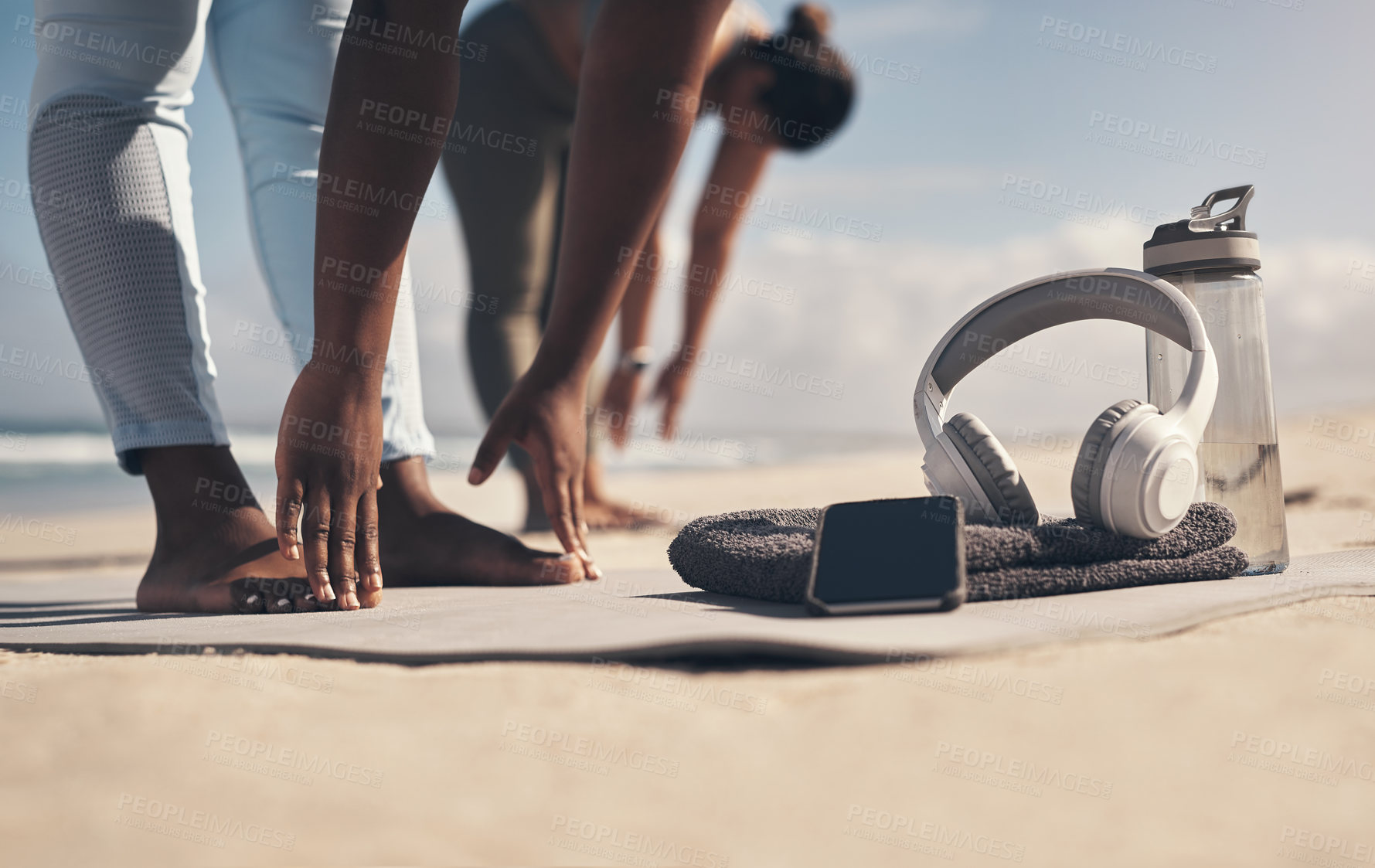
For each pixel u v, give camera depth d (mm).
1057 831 491
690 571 1334
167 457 1457
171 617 1345
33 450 12352
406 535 1693
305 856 480
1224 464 1358
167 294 1452
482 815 529
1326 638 893
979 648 818
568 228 1575
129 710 756
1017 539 1105
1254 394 1356
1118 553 1169
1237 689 724
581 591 1486
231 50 1744
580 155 1552
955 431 1233
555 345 1572
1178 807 517
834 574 1047
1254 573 1333
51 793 574
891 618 969
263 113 1739
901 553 1043
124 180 1442
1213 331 1372
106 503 7730
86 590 1998
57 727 712
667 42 1490
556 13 2801
